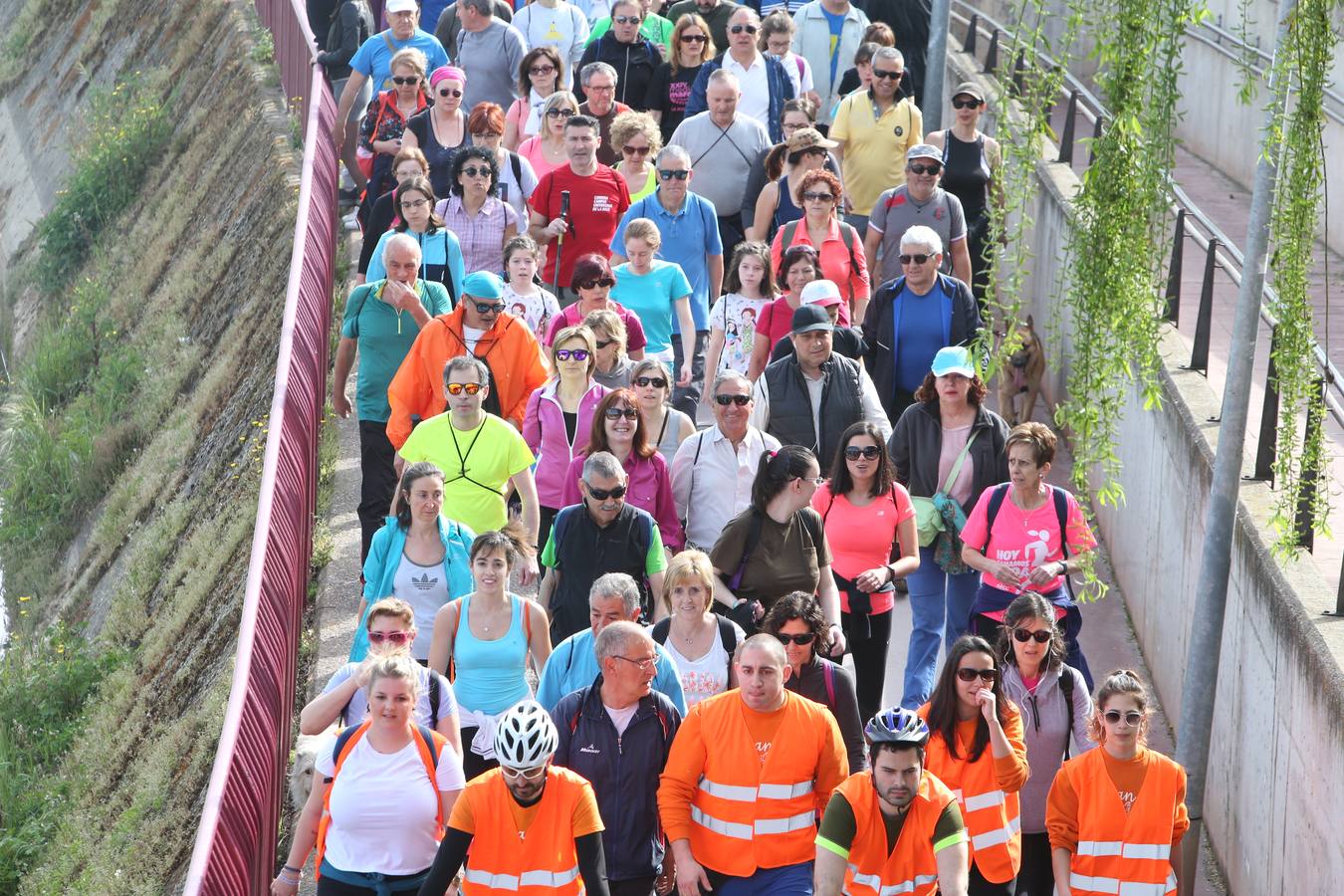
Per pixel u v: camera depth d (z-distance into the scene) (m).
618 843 29.44
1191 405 41.56
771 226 52.34
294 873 30.83
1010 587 36.22
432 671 30.95
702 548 38.22
